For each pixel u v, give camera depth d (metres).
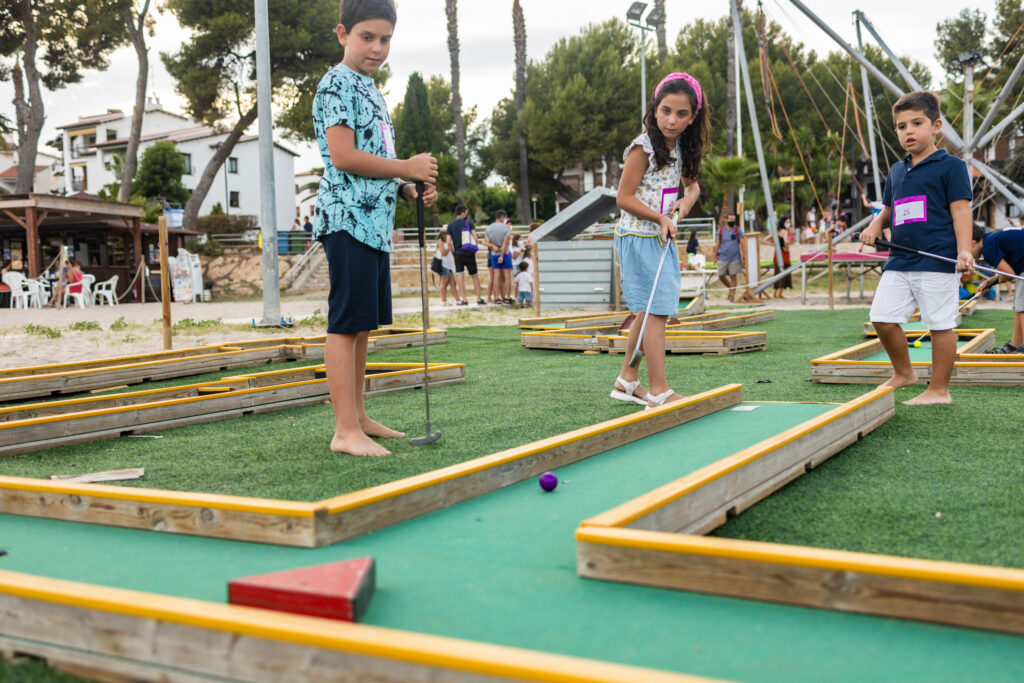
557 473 2.62
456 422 3.72
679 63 36.00
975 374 4.50
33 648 1.43
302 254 25.20
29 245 16.16
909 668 1.23
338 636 1.19
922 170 3.92
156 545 1.95
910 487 2.48
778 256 15.51
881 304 4.10
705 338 6.56
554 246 13.00
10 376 5.24
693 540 1.58
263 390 4.23
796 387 4.66
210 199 40.50
